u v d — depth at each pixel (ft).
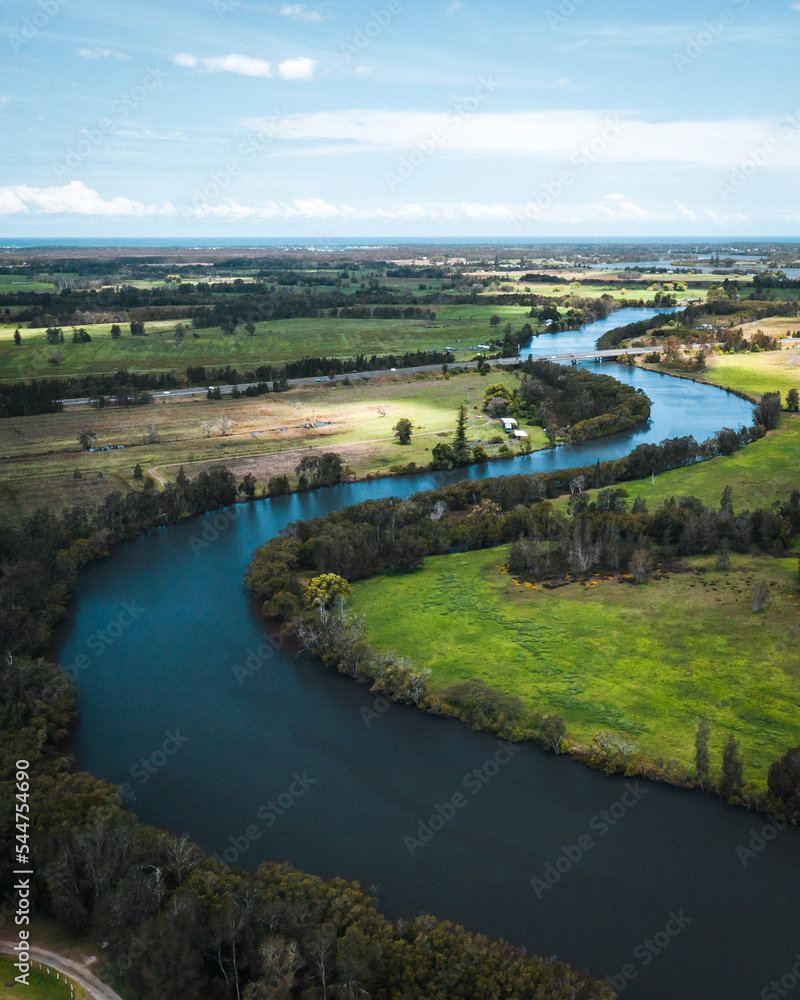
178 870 264.72
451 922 255.70
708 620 439.63
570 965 242.17
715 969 243.81
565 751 345.92
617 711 365.20
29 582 479.41
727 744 313.73
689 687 379.55
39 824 272.72
